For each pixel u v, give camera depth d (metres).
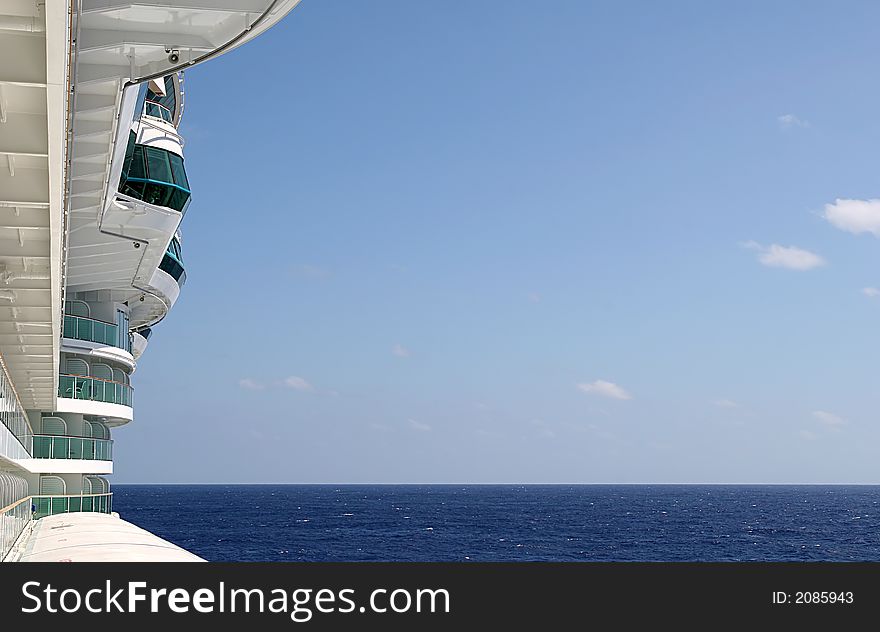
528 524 143.25
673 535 120.75
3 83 11.09
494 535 121.06
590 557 94.88
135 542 30.00
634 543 109.38
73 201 22.73
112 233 37.12
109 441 50.62
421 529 132.88
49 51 9.77
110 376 49.41
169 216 37.88
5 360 30.77
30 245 18.19
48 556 25.92
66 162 14.79
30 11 10.37
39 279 20.75
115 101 18.50
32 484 45.78
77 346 46.66
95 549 26.50
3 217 16.50
